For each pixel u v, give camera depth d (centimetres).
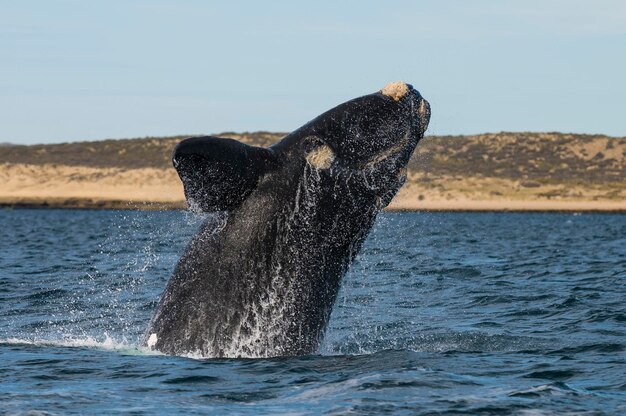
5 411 3091
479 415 3112
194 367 3678
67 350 4275
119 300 6419
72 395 3347
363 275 8362
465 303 6419
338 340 4766
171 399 3297
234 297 3762
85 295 6719
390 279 8038
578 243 15600
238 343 3784
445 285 7619
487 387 3488
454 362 3994
